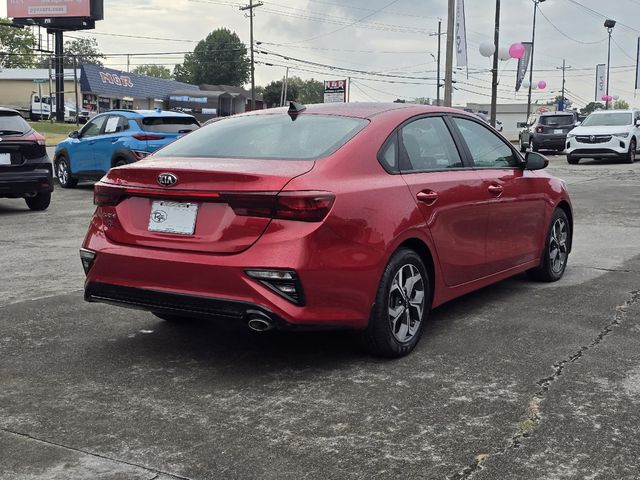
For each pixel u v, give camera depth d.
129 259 4.11
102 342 4.73
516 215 5.66
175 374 4.12
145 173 4.13
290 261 3.75
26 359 4.39
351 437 3.27
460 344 4.63
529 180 5.89
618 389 3.82
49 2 61.97
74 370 4.19
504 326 5.03
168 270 3.98
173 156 4.57
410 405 3.63
